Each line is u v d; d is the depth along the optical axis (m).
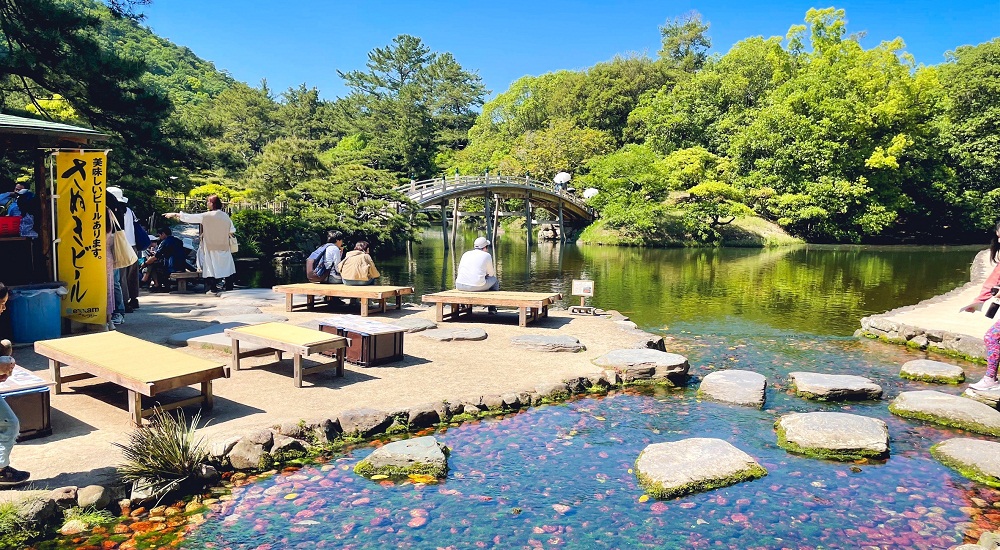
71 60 14.03
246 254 22.48
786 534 4.06
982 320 10.56
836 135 39.97
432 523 4.11
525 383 6.75
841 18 44.28
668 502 4.45
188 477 4.47
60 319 7.68
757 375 7.28
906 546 3.95
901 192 41.81
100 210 7.97
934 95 42.16
